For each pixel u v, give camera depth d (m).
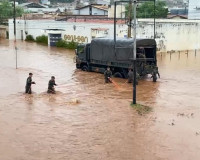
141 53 33.47
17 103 25.03
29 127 19.92
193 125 20.45
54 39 65.81
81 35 61.00
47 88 29.94
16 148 16.95
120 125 20.38
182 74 37.81
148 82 33.22
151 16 85.25
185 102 25.80
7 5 102.44
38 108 23.81
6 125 20.23
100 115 22.31
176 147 17.22
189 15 89.69
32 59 47.69
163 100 26.31
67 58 49.06
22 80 33.22
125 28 54.16
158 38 57.41
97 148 17.03
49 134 18.83
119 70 35.03
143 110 23.42
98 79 34.12
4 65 42.22
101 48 36.25
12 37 81.06
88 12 101.12
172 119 21.56
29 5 153.88
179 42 61.09
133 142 17.83
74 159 15.80
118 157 16.05
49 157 16.00
